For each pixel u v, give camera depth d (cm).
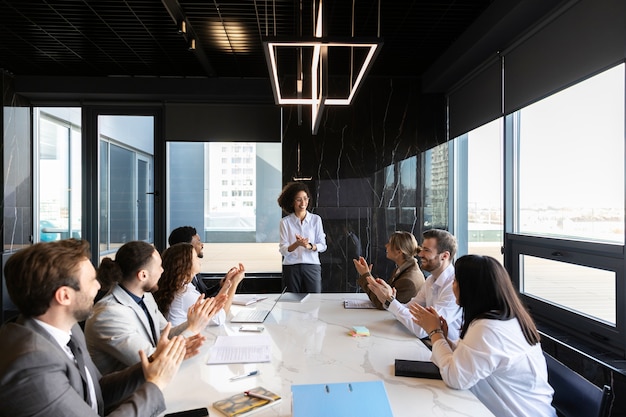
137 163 535
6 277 116
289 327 235
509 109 358
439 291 243
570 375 166
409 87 512
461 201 500
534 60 321
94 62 476
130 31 397
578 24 269
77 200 538
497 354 150
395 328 233
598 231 259
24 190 520
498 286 160
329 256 508
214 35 406
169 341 142
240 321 245
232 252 556
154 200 532
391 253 296
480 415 135
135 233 535
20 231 512
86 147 530
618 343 240
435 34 396
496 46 363
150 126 535
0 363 107
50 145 542
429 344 214
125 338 170
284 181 507
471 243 461
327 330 229
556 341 267
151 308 207
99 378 150
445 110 511
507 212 362
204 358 186
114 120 534
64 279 117
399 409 139
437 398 147
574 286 281
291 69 493
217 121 533
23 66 484
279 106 536
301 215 420
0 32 399
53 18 371
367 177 509
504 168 363
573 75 274
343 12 354
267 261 556
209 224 553
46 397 107
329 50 431
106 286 187
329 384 136
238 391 153
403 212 511
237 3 342
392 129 511
